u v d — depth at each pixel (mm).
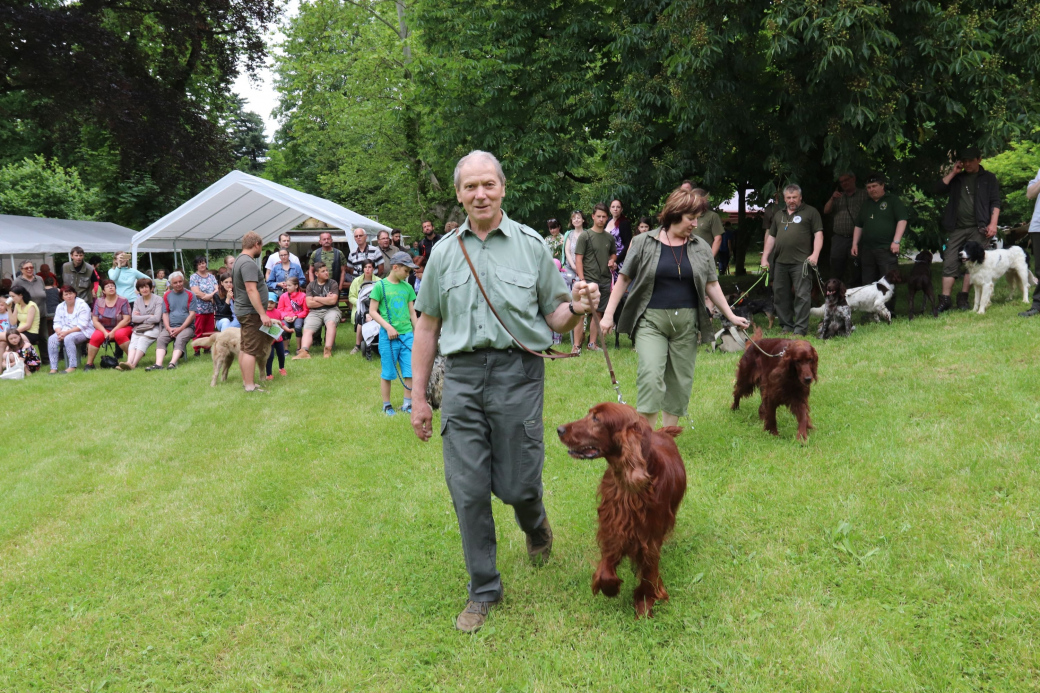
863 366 7148
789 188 9023
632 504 3223
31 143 26109
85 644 3449
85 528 4785
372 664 3232
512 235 3377
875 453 4965
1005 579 3408
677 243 5035
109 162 25359
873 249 9828
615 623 3400
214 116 25188
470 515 3398
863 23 8375
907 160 11555
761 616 3393
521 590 3732
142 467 6055
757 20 9562
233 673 3207
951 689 2816
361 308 10711
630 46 11125
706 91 10172
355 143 23422
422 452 6047
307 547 4391
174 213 14055
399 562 4148
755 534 4199
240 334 9250
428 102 16938
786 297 9617
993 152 9125
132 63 19797
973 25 8875
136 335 11633
